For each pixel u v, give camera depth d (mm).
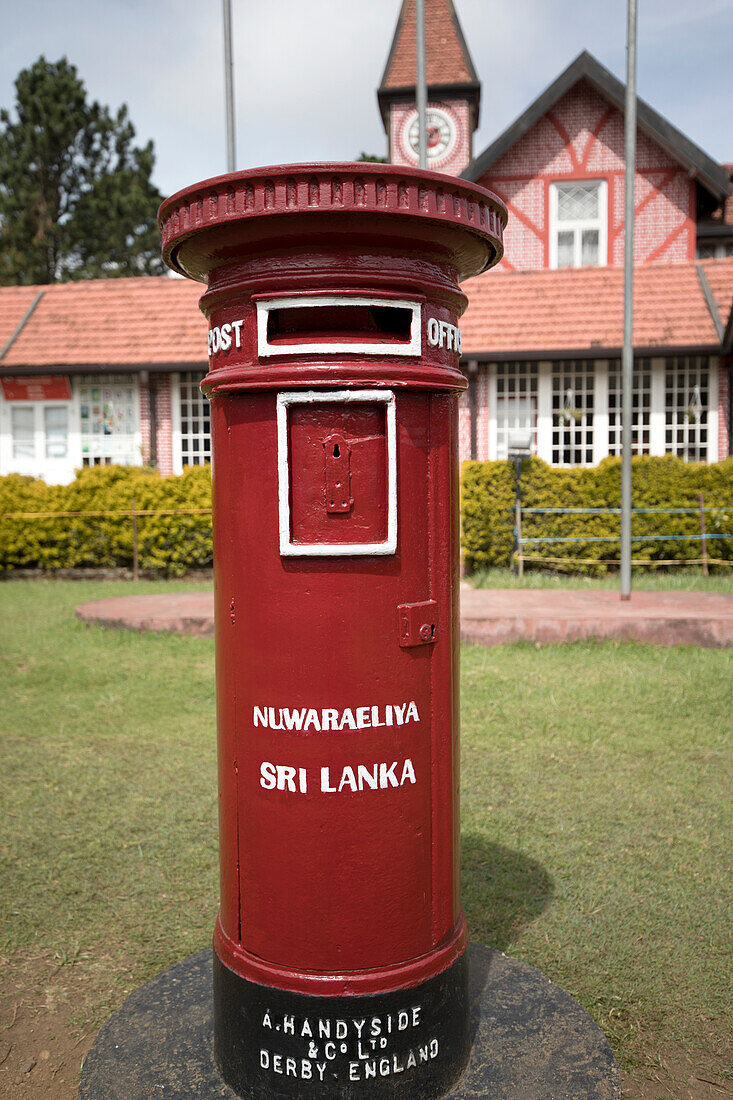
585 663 7504
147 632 8812
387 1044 2385
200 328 17047
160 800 4812
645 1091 2635
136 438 17078
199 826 4477
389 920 2393
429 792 2451
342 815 2338
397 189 2156
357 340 2264
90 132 36562
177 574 14023
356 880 2354
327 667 2303
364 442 2281
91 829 4445
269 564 2334
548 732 5812
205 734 5930
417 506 2363
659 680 6949
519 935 3432
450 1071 2502
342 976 2365
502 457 15984
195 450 17109
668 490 12969
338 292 2227
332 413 2266
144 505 13805
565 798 4754
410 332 2328
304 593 2301
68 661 7770
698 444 15531
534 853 4125
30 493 13961
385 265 2256
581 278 16688
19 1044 2908
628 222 9219
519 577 12297
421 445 2365
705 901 3668
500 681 6977
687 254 20109
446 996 2482
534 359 15109
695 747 5520
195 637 8664
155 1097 2484
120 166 37938
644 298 15984
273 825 2381
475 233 2330
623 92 19297
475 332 15797
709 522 12930
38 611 10461
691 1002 3014
